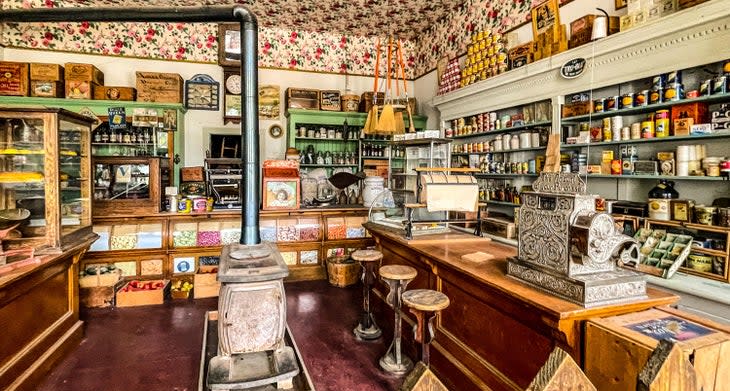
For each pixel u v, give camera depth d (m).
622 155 3.12
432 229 3.76
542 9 3.89
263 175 5.29
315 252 5.41
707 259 2.54
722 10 2.33
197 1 5.57
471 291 2.48
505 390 2.19
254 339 2.59
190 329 3.75
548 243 2.02
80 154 3.69
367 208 5.50
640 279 1.92
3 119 3.04
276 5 5.78
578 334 1.79
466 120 5.31
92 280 4.29
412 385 0.90
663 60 2.77
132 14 3.29
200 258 5.32
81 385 2.77
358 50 7.04
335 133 6.53
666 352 0.88
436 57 6.42
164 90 5.78
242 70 3.09
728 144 2.58
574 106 3.52
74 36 5.85
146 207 4.79
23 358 2.63
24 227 3.08
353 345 3.40
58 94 5.42
